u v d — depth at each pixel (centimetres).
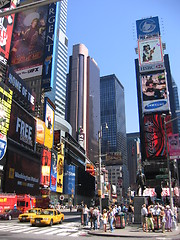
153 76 8744
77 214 5300
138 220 2381
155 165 7388
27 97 6419
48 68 7750
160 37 9312
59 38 18788
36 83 7775
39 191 6494
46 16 8425
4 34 7775
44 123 7588
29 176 5756
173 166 6944
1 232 1752
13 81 5719
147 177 7306
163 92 8388
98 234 1722
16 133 5303
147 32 9581
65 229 2070
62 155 9531
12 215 3206
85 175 12800
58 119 13638
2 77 5322
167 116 7919
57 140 9444
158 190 6238
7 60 7819
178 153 2441
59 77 17950
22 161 5456
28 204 4203
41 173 7138
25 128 5844
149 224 1903
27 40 8350
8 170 4750
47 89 7656
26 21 8631
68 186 10431
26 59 8125
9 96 5059
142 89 8650
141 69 8969
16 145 5234
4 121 4778
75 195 10962
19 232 1783
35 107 7400
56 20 8294
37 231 1880
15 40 8456
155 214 2017
